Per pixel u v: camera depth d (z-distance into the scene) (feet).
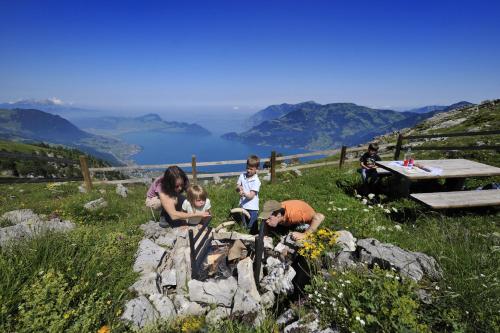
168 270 12.72
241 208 19.76
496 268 11.41
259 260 11.84
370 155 30.01
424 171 25.00
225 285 11.30
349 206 24.31
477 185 29.04
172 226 18.20
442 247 13.98
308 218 15.67
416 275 11.28
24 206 27.73
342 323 9.28
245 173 20.22
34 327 8.34
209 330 9.44
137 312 9.95
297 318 10.19
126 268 12.48
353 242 15.06
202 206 16.83
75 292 9.71
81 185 43.73
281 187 33.27
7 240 13.14
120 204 29.37
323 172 41.45
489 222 19.83
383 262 12.16
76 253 12.27
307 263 11.93
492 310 8.93
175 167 16.28
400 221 21.62
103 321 9.52
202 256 13.29
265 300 11.51
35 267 10.78
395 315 8.88
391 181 29.81
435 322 8.93
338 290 10.26
